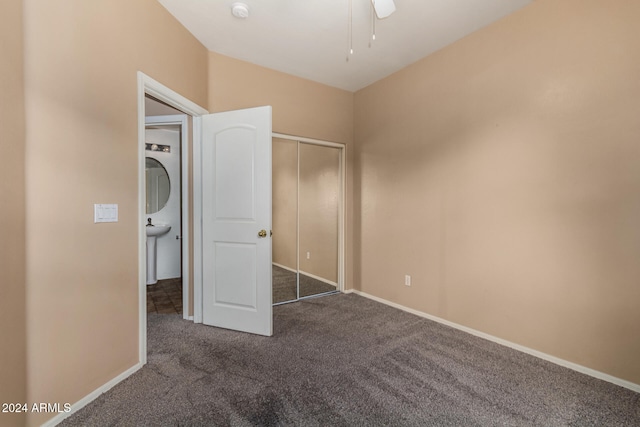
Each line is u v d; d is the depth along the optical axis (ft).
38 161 4.54
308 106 11.47
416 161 10.00
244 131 8.43
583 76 6.30
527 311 7.28
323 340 8.00
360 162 12.35
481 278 8.20
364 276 12.17
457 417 5.06
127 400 5.43
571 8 6.45
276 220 11.79
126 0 6.11
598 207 6.14
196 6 7.23
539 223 7.03
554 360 6.81
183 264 9.53
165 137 14.80
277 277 11.83
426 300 9.70
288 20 7.77
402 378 6.21
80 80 5.16
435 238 9.40
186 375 6.27
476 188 8.28
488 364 6.77
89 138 5.33
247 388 5.82
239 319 8.57
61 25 4.85
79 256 5.18
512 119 7.48
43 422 4.62
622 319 5.88
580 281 6.41
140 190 6.52
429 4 7.13
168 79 7.41
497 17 7.64
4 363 4.10
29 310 4.43
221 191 8.71
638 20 5.61
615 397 5.59
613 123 5.92
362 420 4.97
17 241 4.26
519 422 4.97
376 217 11.59
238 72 9.84
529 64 7.14
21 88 4.31
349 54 9.59
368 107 11.93
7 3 4.11
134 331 6.38
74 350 5.10
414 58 9.79
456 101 8.75
